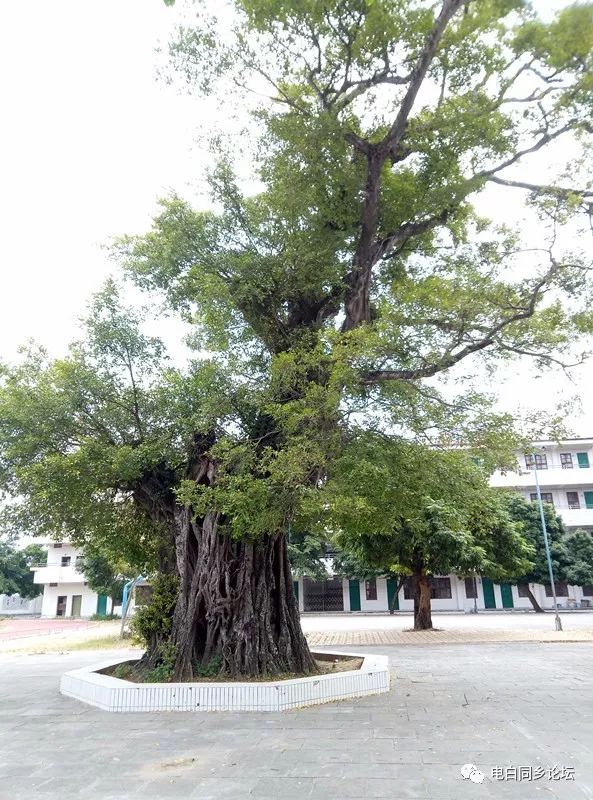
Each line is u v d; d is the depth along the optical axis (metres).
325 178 9.95
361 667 10.94
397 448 9.74
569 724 7.62
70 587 49.22
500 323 9.37
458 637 21.89
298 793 5.27
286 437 9.23
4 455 10.62
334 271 10.55
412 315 8.88
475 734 7.16
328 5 8.48
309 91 10.07
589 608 38.78
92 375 10.86
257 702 8.81
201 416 10.16
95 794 5.41
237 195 11.70
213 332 10.19
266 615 10.81
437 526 22.59
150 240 12.09
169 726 7.95
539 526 34.09
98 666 12.16
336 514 10.87
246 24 9.05
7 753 6.91
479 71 9.40
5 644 26.31
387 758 6.23
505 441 9.48
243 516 8.77
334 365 8.81
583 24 7.20
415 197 10.32
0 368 11.25
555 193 9.11
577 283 9.05
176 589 11.38
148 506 12.22
